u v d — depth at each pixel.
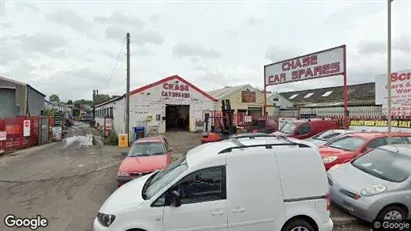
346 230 5.32
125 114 22.62
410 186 5.24
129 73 20.59
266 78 20.00
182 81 25.53
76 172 10.93
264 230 4.25
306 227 4.35
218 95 34.22
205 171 4.24
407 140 8.52
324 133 11.70
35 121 20.17
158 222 4.01
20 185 9.13
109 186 8.76
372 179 5.58
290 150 4.49
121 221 4.00
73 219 6.08
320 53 15.63
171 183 4.17
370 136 8.38
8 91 23.12
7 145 17.25
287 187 4.34
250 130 18.09
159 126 24.31
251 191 4.23
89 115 70.56
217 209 4.12
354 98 31.34
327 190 4.48
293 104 36.56
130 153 9.41
